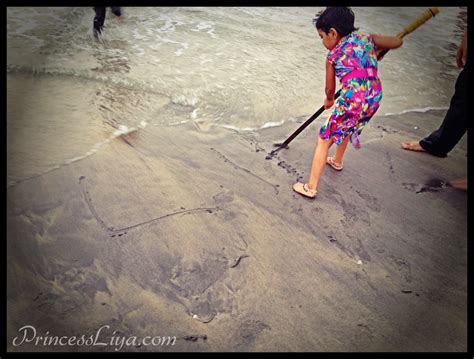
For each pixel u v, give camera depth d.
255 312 1.95
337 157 2.95
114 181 2.68
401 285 2.15
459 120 2.95
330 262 2.26
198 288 2.04
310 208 2.63
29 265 2.08
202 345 1.80
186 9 5.50
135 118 3.35
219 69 4.18
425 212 2.68
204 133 3.27
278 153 3.12
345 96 2.42
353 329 1.91
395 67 4.52
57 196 2.51
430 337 1.89
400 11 5.86
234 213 2.53
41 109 3.32
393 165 3.10
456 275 2.23
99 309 1.91
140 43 4.57
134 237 2.29
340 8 2.37
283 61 4.44
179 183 2.72
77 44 4.43
